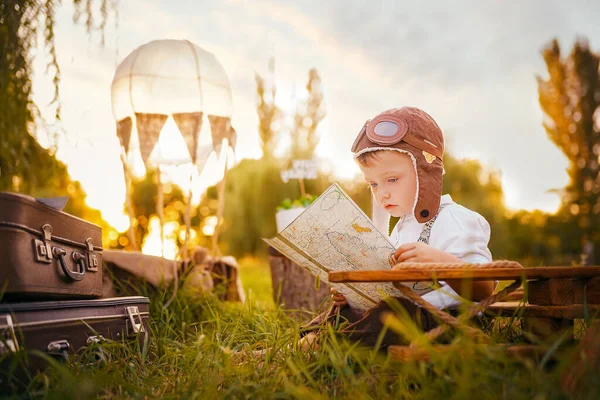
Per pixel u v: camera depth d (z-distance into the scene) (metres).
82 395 1.33
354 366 1.61
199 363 1.71
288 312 3.31
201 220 9.32
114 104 2.98
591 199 7.21
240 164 8.71
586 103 7.47
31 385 1.43
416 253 1.64
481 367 1.29
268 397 1.37
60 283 1.79
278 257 3.48
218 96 3.03
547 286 1.74
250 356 1.84
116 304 1.97
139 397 1.44
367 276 1.43
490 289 1.79
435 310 1.49
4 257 1.54
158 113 2.93
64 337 1.64
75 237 1.97
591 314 1.58
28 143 2.76
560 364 1.27
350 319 1.93
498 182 8.98
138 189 8.35
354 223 1.63
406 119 2.02
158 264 3.05
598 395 1.14
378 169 2.05
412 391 1.43
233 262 3.70
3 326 1.40
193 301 3.05
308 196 3.88
